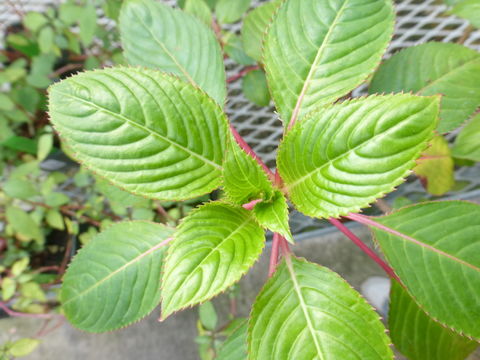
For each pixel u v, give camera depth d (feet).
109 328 0.77
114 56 1.10
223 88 0.75
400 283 0.70
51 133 1.09
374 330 0.56
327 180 0.51
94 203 1.16
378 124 0.45
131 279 0.77
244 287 1.36
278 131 1.26
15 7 1.24
